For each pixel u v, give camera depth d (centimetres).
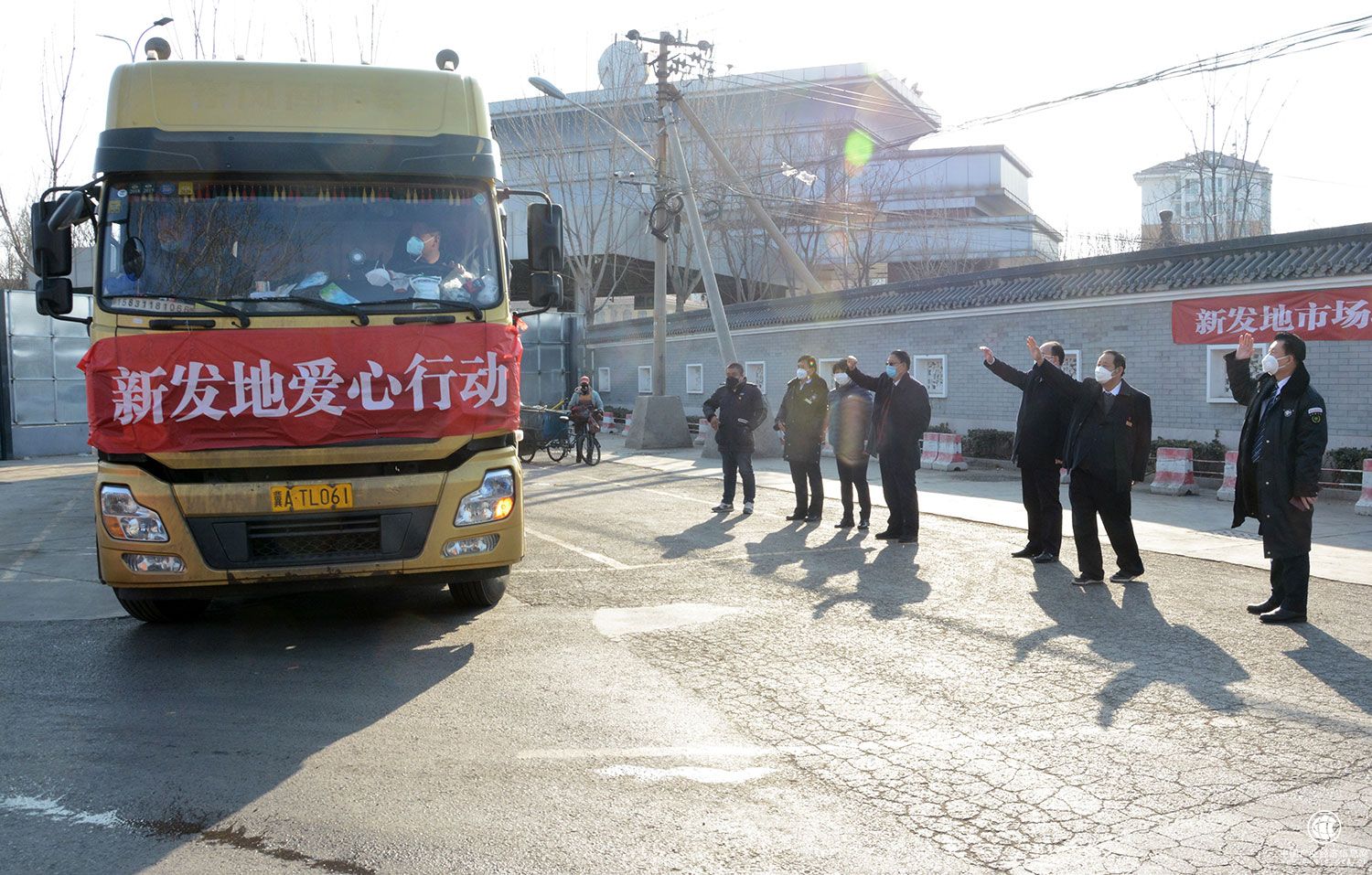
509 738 450
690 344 3169
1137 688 520
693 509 1265
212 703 503
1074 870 327
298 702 503
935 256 4572
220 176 595
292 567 579
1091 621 667
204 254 586
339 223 605
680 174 2178
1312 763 418
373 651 598
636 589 776
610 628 651
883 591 766
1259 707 490
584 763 420
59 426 2525
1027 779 402
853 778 404
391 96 627
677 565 877
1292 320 1557
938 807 376
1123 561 802
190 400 570
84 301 2583
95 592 791
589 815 369
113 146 585
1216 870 326
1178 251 1766
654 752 432
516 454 635
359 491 584
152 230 586
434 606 717
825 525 1124
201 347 571
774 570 854
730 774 407
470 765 418
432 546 598
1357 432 1488
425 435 593
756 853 339
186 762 423
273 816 369
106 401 569
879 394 1009
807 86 4319
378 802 381
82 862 334
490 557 616
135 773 412
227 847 345
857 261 4044
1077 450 782
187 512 571
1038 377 876
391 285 601
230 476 584
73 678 548
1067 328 1945
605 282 4494
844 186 4156
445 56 687
